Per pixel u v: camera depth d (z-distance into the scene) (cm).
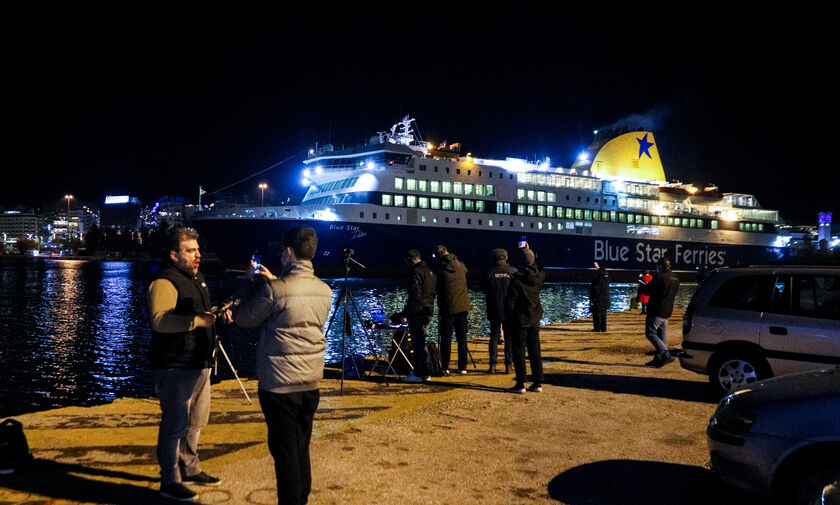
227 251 4509
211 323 310
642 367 780
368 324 712
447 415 519
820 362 538
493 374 729
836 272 554
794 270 579
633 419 513
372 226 4416
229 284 4350
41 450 404
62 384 1116
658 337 786
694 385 662
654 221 5775
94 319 2200
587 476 374
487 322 2072
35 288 4050
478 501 331
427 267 680
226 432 464
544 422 499
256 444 426
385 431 464
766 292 588
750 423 319
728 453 327
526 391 620
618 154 5934
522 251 620
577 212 5300
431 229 4609
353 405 555
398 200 4528
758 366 577
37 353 1456
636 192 5675
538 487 354
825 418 297
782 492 305
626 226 5569
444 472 375
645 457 413
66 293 3578
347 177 4697
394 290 3641
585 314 2386
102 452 402
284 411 289
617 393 618
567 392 620
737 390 356
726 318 601
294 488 286
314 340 297
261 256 4400
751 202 6575
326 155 4866
